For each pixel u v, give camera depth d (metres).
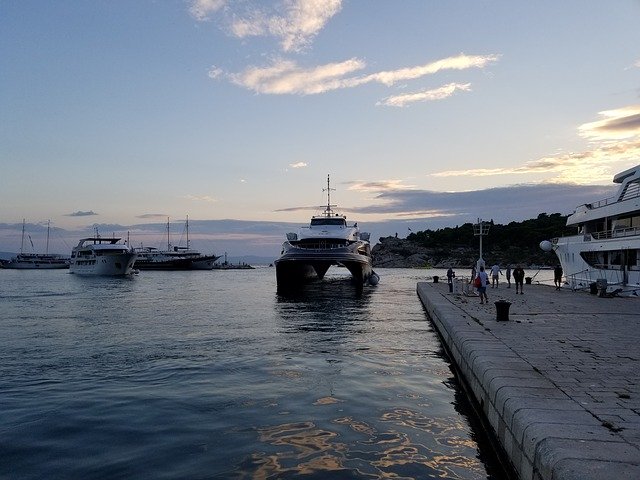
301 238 40.31
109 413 10.09
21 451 8.07
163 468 7.38
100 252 88.81
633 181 30.86
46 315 29.53
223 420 9.63
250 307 34.28
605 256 32.84
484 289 24.19
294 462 7.61
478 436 8.90
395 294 46.97
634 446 5.44
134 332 22.05
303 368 14.40
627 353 11.17
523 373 9.12
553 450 5.36
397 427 9.31
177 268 136.12
